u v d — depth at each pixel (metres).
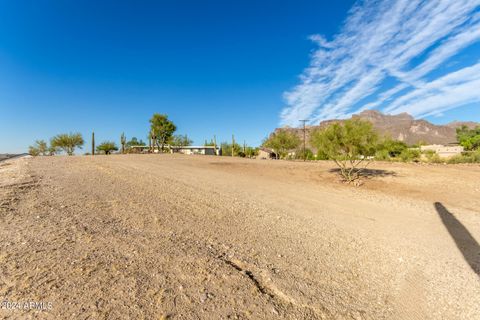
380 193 8.47
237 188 7.79
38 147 41.53
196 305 2.08
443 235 4.31
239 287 2.40
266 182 9.78
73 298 2.04
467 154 25.17
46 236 3.21
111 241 3.20
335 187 9.54
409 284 2.69
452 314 2.23
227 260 2.94
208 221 4.33
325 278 2.71
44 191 5.64
